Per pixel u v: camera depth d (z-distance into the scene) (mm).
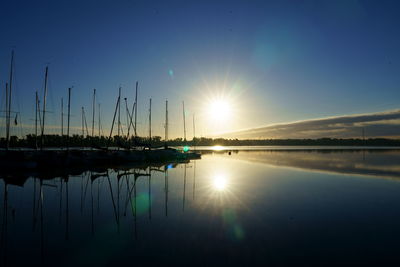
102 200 22500
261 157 81688
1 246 12305
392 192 24047
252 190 25422
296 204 19609
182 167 50156
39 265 10359
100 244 12383
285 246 11867
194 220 15852
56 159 44438
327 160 62812
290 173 38781
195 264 10234
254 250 11453
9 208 19859
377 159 64312
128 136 58844
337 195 22781
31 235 13797
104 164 50500
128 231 14109
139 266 10109
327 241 12430
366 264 10164
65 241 12867
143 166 50656
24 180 33844
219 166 52375
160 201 21141
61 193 25781
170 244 12211
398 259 10555
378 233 13469
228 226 14680
